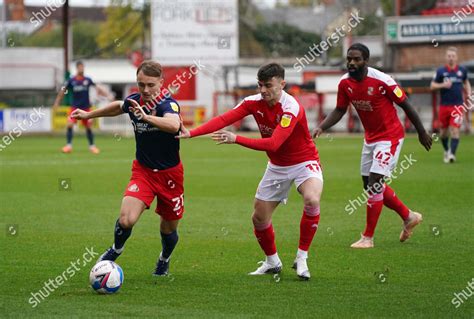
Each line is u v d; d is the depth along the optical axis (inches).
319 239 671.1
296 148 526.9
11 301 463.8
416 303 457.1
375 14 3144.7
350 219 773.3
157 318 425.7
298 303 457.7
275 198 534.6
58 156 1509.6
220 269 554.6
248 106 521.7
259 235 536.1
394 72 2273.6
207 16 2544.3
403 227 666.2
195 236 684.1
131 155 1529.3
